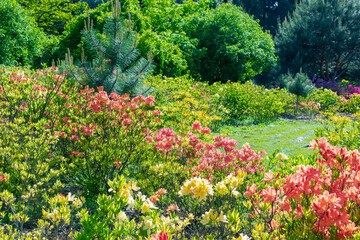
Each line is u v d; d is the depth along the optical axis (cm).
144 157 378
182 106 689
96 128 394
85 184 371
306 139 815
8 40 1220
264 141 805
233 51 2034
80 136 379
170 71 1462
